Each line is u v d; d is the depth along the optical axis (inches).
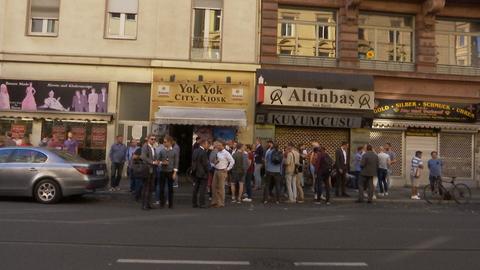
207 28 792.9
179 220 408.2
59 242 303.7
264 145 773.3
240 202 565.9
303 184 687.7
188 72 778.2
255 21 793.6
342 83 778.2
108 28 783.7
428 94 810.2
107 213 440.1
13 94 765.9
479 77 811.4
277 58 791.1
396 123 794.2
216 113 754.2
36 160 511.2
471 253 298.2
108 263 256.4
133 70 776.3
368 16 826.2
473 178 819.4
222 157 518.9
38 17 783.1
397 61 823.1
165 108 758.5
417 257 285.0
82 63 770.2
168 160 496.4
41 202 503.2
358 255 287.4
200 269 249.8
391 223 419.2
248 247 303.6
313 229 376.2
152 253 281.3
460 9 826.8
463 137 823.7
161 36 778.8
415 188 639.8
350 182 719.7
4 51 769.6
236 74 783.7
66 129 769.6
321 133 799.7
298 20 812.6
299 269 253.8
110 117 762.2
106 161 766.5
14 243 297.4
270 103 763.4
